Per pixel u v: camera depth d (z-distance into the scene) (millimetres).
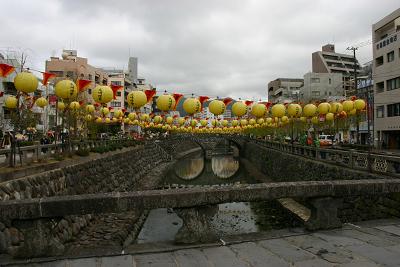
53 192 14781
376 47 46750
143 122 28266
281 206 25859
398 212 11109
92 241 15758
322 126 36594
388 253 5602
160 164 56406
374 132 47594
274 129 41125
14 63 35656
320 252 5660
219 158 90188
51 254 5574
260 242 6199
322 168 21562
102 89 15078
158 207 5945
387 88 44531
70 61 55688
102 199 5785
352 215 14172
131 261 5328
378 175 14734
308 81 75938
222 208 27688
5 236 9938
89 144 25531
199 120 26062
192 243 6070
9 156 14203
